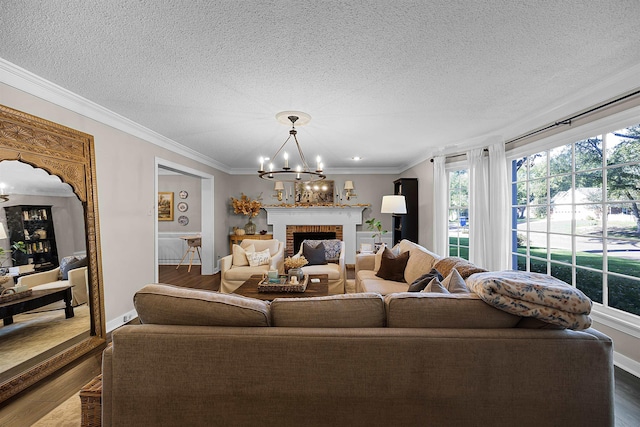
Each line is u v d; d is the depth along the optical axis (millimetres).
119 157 3141
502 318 1298
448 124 3324
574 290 1232
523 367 1203
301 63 1973
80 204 2639
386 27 1591
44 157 2287
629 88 2145
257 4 1407
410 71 2090
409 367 1218
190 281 5340
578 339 1207
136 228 3412
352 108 2811
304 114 2939
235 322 1300
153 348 1214
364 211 6711
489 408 1212
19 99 2129
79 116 2639
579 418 1201
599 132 2400
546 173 3047
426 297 1336
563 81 2258
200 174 5203
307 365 1223
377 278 3502
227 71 2082
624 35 1666
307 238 6668
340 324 1312
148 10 1442
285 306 1334
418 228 5371
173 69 2055
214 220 5867
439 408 1219
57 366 2256
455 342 1213
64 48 1790
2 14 1455
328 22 1546
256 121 3197
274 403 1227
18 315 2150
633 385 1975
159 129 3508
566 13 1476
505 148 3562
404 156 5191
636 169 2176
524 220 3379
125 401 1218
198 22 1544
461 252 4391
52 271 2393
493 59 1934
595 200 2506
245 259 4555
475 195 3869
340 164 6078
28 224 2223
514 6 1426
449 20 1533
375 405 1225
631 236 2215
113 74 2129
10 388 1914
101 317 2754
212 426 1223
